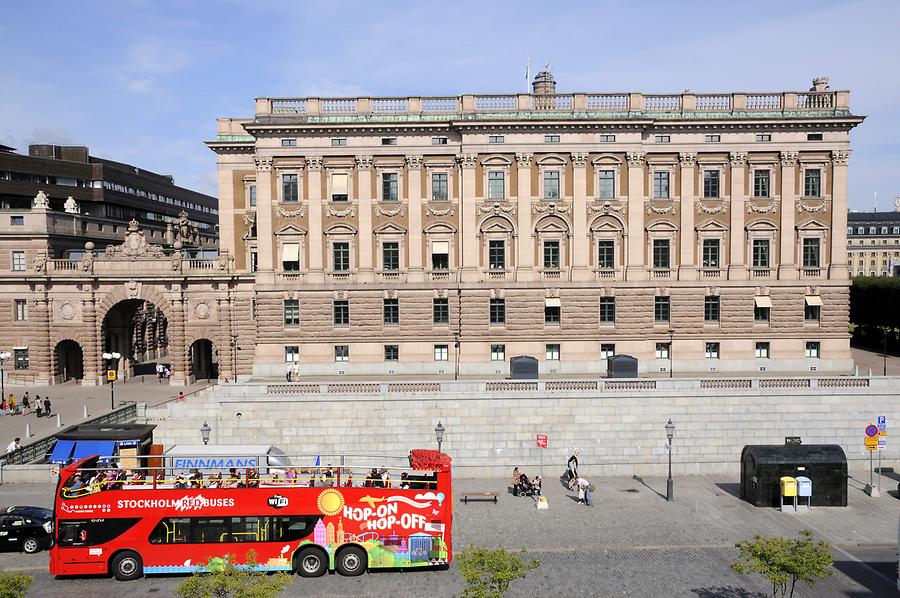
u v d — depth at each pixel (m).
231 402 48.31
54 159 99.69
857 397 48.59
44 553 33.56
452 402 48.06
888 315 83.56
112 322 70.25
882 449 47.81
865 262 192.12
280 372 63.94
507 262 63.62
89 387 66.44
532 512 38.91
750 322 63.38
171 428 48.53
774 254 63.47
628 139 62.69
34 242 72.69
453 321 63.66
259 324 64.12
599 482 44.59
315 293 63.81
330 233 63.94
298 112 64.12
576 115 62.66
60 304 67.44
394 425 48.12
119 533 30.38
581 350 63.44
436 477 31.58
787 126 62.47
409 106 63.72
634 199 63.00
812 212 63.34
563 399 48.06
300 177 63.84
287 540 30.83
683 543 34.44
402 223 63.81
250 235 68.88
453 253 64.00
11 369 68.06
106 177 102.69
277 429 48.28
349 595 29.03
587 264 63.31
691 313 63.38
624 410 48.25
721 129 62.78
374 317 63.84
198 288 66.62
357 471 44.38
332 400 48.09
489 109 63.44
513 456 48.06
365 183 63.47
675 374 61.62
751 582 30.02
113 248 67.81
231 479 31.92
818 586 29.64
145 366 80.38
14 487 41.47
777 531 36.19
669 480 41.06
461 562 25.38
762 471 39.75
